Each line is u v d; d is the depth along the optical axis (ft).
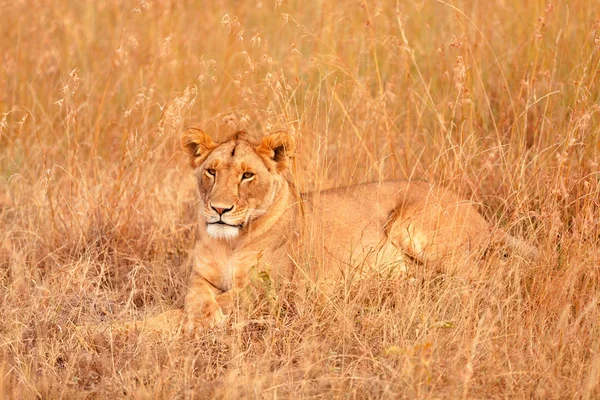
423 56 49.49
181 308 33.19
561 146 37.63
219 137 46.62
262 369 27.25
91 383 27.73
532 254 32.83
